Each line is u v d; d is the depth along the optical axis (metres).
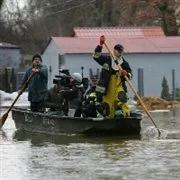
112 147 19.67
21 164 16.53
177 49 53.91
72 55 52.62
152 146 19.69
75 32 57.50
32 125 25.30
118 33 57.44
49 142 21.41
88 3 88.75
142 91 50.97
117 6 77.94
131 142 20.89
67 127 23.52
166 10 68.75
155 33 58.69
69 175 14.81
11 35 100.75
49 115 23.89
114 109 23.38
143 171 15.19
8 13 100.19
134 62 53.34
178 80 53.62
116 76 23.34
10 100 50.34
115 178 14.38
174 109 38.97
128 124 22.88
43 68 25.94
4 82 63.12
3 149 19.69
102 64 23.41
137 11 71.94
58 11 94.75
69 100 25.36
